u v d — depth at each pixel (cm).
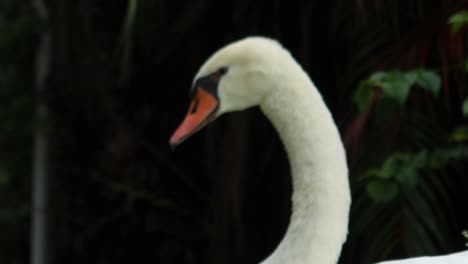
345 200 599
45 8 1483
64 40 1388
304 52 1106
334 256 594
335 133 609
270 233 1164
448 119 988
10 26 1484
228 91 629
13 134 1532
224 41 1178
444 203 991
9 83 1534
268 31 1133
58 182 1437
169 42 1233
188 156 1301
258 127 1141
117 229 1367
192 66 1233
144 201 1339
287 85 615
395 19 991
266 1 1129
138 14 1198
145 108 1324
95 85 1366
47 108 1431
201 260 1319
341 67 1088
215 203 1144
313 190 600
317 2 1097
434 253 948
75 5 1365
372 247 957
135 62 1281
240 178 1120
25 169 1566
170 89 1295
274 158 1147
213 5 1172
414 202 956
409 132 967
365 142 970
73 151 1418
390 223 955
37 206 1453
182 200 1306
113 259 1380
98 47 1359
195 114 633
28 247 1602
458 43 966
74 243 1409
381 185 870
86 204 1405
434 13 993
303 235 598
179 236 1327
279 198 1157
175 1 1202
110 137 1362
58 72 1405
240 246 1149
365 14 970
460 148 916
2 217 1577
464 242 999
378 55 1009
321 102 614
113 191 1373
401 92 825
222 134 1163
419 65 980
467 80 984
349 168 970
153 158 1320
